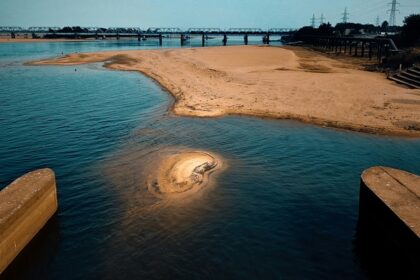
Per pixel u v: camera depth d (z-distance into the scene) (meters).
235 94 33.69
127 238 12.20
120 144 21.39
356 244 11.94
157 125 25.11
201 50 84.25
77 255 11.46
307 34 139.88
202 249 11.59
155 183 15.88
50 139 22.53
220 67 52.91
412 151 19.83
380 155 19.33
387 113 26.27
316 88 35.25
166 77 46.28
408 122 24.20
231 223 12.98
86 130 24.38
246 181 16.17
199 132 23.33
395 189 12.38
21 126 25.36
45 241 12.13
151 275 10.53
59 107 31.11
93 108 30.80
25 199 11.62
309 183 16.11
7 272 10.62
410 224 10.21
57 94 37.06
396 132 22.55
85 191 15.46
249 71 48.38
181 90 36.88
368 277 10.52
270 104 29.62
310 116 26.12
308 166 17.95
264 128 24.02
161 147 20.61
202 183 15.84
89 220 13.30
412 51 46.34
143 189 15.40
